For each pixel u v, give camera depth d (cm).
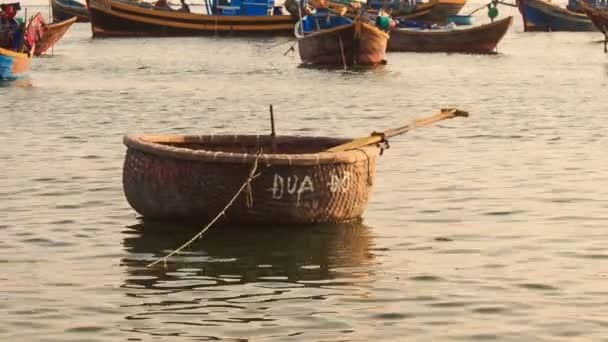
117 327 1573
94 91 5391
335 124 4084
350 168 2173
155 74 6631
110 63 7569
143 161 2208
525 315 1622
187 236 2103
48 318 1609
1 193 2547
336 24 7675
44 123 4009
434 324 1583
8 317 1611
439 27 9262
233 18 10350
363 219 2267
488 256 1966
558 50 9000
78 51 8888
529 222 2245
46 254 1978
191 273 1855
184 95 5222
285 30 10262
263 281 1806
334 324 1584
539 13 11862
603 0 11825
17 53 5688
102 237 2105
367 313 1634
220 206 2130
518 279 1811
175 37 10512
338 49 7012
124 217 2273
